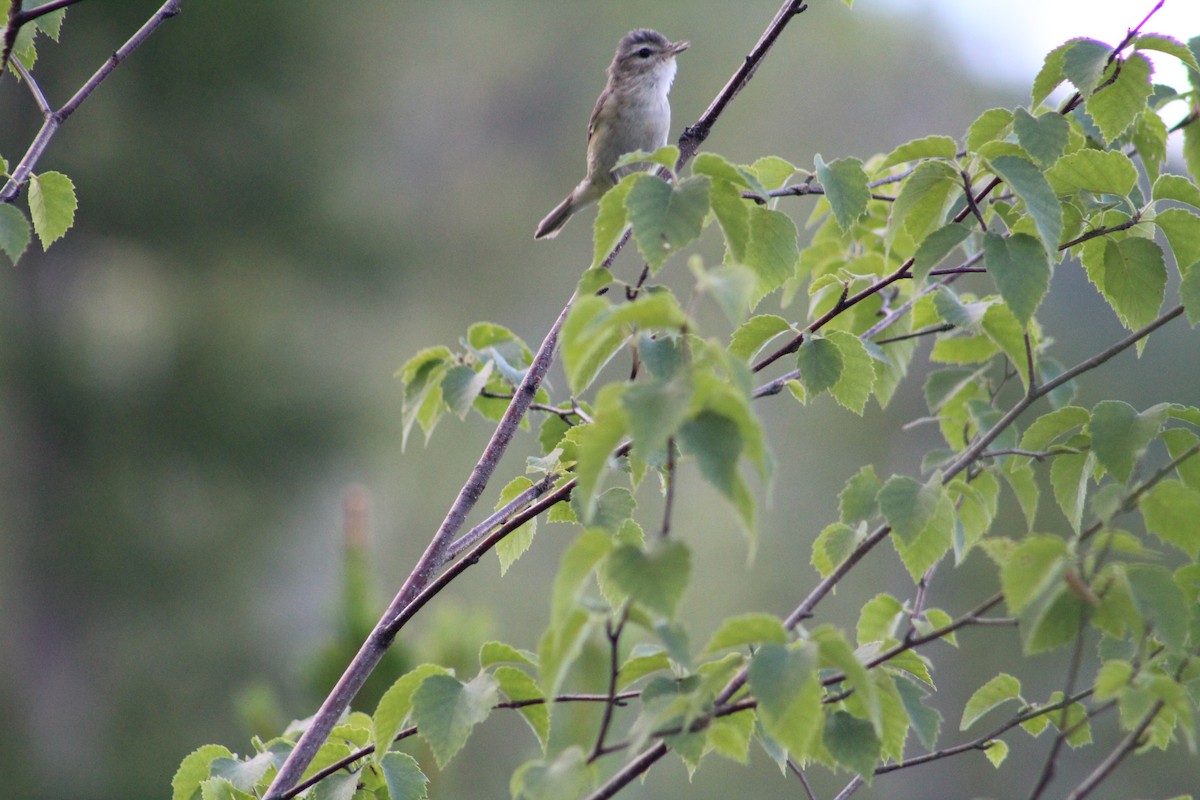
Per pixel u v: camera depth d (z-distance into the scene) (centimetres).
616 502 390
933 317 451
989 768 1359
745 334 387
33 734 1324
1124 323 373
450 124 2097
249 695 551
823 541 369
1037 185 333
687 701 267
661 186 298
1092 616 276
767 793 1298
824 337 385
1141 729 274
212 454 1393
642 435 225
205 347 1380
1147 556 275
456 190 2077
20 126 1378
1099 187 359
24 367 1362
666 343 312
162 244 1411
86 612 1386
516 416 416
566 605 244
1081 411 353
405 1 1723
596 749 264
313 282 1496
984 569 1425
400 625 381
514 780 269
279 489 1434
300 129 1447
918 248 353
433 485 1734
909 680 346
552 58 2186
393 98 1817
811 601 335
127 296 1476
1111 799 1077
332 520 1491
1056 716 356
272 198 1425
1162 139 412
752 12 2198
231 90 1405
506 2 2061
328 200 1475
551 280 2088
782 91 2191
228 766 381
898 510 329
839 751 310
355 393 1498
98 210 1373
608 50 2194
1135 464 331
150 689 1349
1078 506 359
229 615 1400
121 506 1366
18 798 1246
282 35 1409
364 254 1507
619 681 324
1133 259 366
